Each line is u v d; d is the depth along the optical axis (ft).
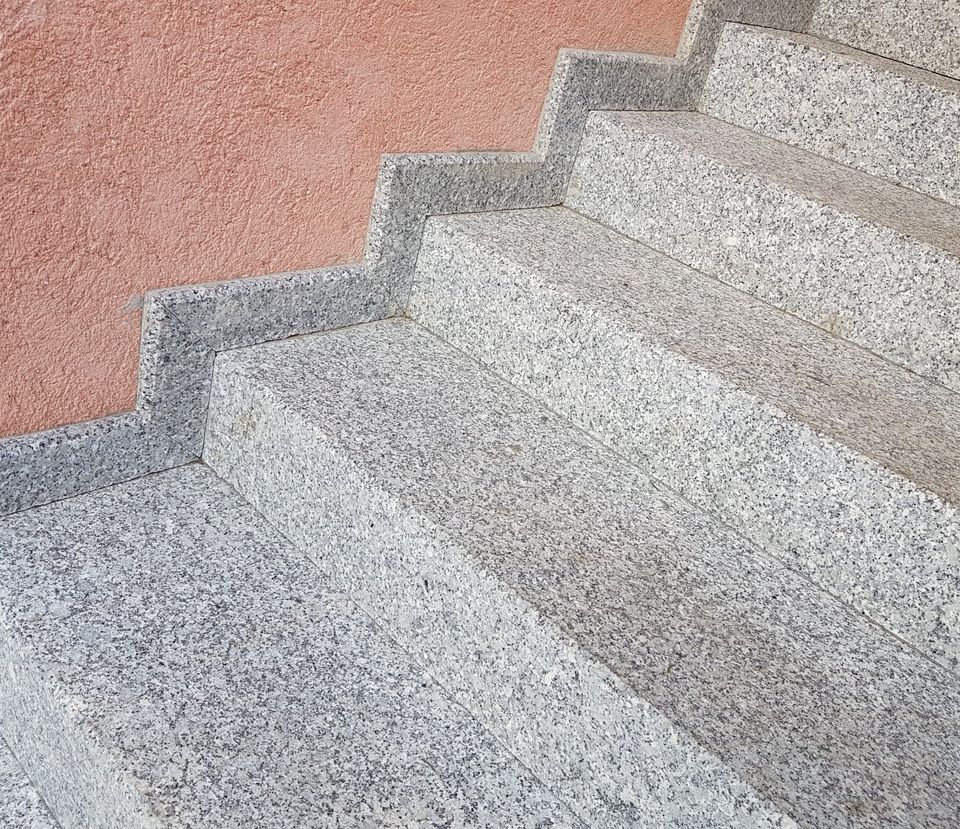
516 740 3.95
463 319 5.67
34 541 4.44
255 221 4.97
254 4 4.40
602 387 5.04
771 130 6.80
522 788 3.84
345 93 5.01
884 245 5.14
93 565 4.39
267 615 4.36
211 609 4.31
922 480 4.03
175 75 4.27
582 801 3.75
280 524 4.92
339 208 5.34
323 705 3.97
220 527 4.85
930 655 4.09
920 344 5.11
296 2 4.55
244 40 4.45
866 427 4.43
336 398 4.89
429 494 4.33
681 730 3.39
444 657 4.18
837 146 6.45
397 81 5.21
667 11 6.63
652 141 6.01
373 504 4.33
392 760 3.81
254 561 4.68
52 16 3.78
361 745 3.84
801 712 3.63
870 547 4.18
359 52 4.95
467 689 4.12
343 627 4.42
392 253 5.65
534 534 4.25
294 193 5.07
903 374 5.15
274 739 3.76
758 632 4.01
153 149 4.36
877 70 6.13
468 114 5.72
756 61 6.76
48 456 4.56
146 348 4.77
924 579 4.03
